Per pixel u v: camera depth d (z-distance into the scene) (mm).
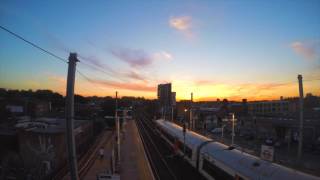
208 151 32406
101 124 87750
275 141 67500
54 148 40969
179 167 41062
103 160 45656
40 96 148250
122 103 152250
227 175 26234
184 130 44781
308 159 48094
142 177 35500
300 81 30688
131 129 93812
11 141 43594
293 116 86000
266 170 21453
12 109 94125
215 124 103062
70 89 14828
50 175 37000
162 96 151500
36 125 52625
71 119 14820
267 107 129500
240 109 129375
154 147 59031
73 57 14930
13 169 37000
